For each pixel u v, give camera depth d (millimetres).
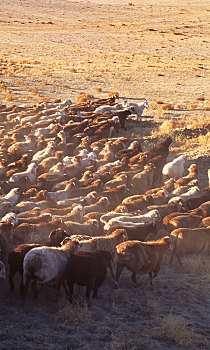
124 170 20547
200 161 24328
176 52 82625
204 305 10414
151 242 11703
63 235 11266
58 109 32438
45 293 10125
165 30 115125
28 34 103375
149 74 58969
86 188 17469
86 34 107188
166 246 11578
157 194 17266
